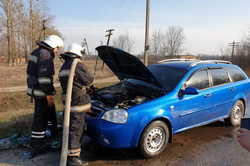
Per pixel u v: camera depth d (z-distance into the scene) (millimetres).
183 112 4465
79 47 3707
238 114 5914
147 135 3975
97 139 3871
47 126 4469
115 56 4852
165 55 42844
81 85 3633
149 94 4582
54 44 3998
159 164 3873
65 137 3561
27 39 38469
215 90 5156
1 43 38344
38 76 3910
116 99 4535
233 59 43500
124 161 3943
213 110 5148
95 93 4879
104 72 25031
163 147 4227
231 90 5547
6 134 4676
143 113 3902
